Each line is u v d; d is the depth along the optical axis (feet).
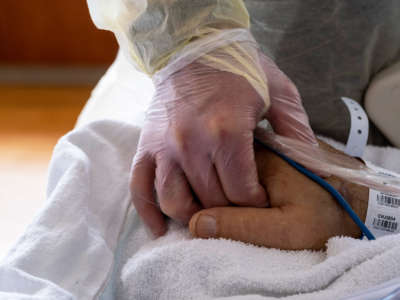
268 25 2.12
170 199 1.63
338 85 2.19
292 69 2.18
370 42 2.07
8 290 1.37
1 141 6.25
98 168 1.85
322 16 2.02
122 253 1.70
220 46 1.69
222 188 1.63
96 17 1.68
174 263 1.46
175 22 1.62
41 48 8.16
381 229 1.63
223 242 1.50
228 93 1.63
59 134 6.49
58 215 1.57
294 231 1.52
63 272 1.46
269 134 1.74
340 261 1.38
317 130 2.34
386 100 2.20
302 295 1.32
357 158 1.88
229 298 1.33
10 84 8.36
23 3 7.75
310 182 1.62
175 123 1.61
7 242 4.38
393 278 1.33
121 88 2.66
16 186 5.24
